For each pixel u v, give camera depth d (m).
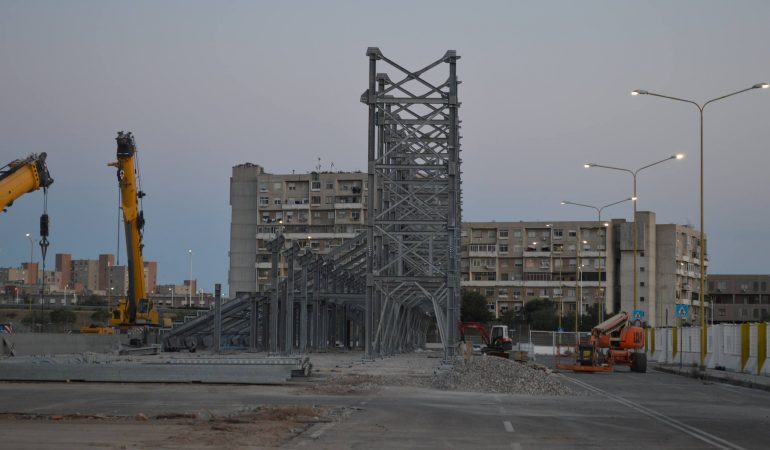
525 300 158.62
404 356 63.47
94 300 177.62
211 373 36.62
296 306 78.50
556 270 158.50
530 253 158.88
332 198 153.38
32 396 29.92
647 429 22.08
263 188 155.62
